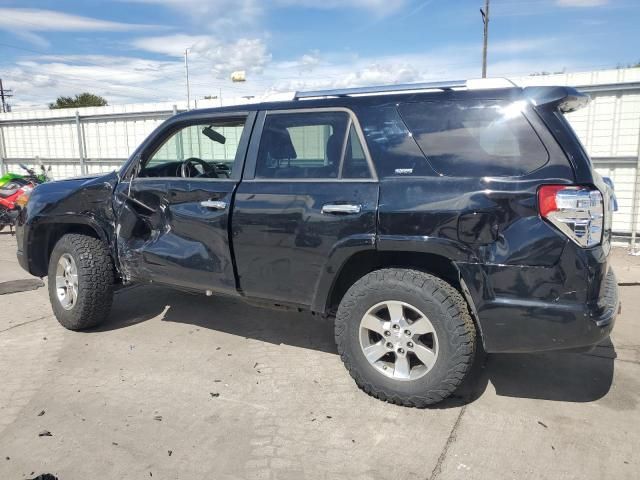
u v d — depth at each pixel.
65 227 4.83
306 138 3.49
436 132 3.09
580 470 2.60
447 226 2.92
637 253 7.36
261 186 3.56
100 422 3.09
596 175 2.93
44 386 3.55
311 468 2.65
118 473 2.61
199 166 4.63
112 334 4.52
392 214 3.05
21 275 6.78
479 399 3.32
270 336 4.45
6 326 4.75
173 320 4.86
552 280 2.76
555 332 2.79
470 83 3.09
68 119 12.08
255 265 3.60
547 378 3.61
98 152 11.95
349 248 3.18
